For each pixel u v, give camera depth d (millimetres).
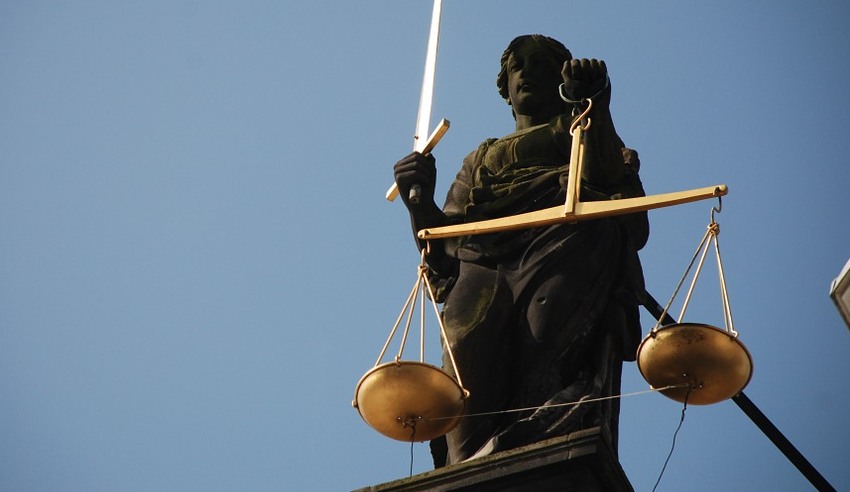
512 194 35344
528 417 33375
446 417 31906
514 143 36562
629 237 35031
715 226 33531
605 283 34438
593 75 34875
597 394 33219
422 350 33500
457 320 34406
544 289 34188
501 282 34500
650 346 31891
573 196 34094
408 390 31672
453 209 36188
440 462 34656
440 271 35750
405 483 31734
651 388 32906
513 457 31312
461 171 36969
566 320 34000
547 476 31125
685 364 31641
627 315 34531
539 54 37812
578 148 34500
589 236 34562
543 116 37406
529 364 33969
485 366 34094
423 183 35406
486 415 33875
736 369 31625
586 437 31125
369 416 32062
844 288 28438
